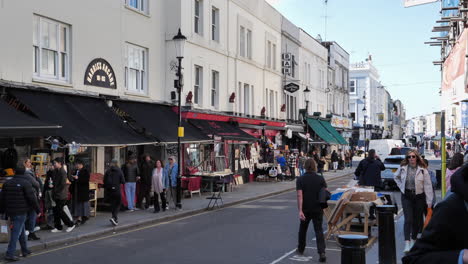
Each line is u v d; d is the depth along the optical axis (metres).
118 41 17.80
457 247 2.51
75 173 12.89
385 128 88.25
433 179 9.89
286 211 15.77
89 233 11.38
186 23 21.44
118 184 12.55
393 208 7.86
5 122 11.37
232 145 26.31
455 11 13.23
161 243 10.44
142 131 17.42
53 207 11.67
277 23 33.66
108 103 16.73
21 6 13.63
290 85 34.16
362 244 5.16
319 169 31.56
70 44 15.55
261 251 9.45
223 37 25.31
